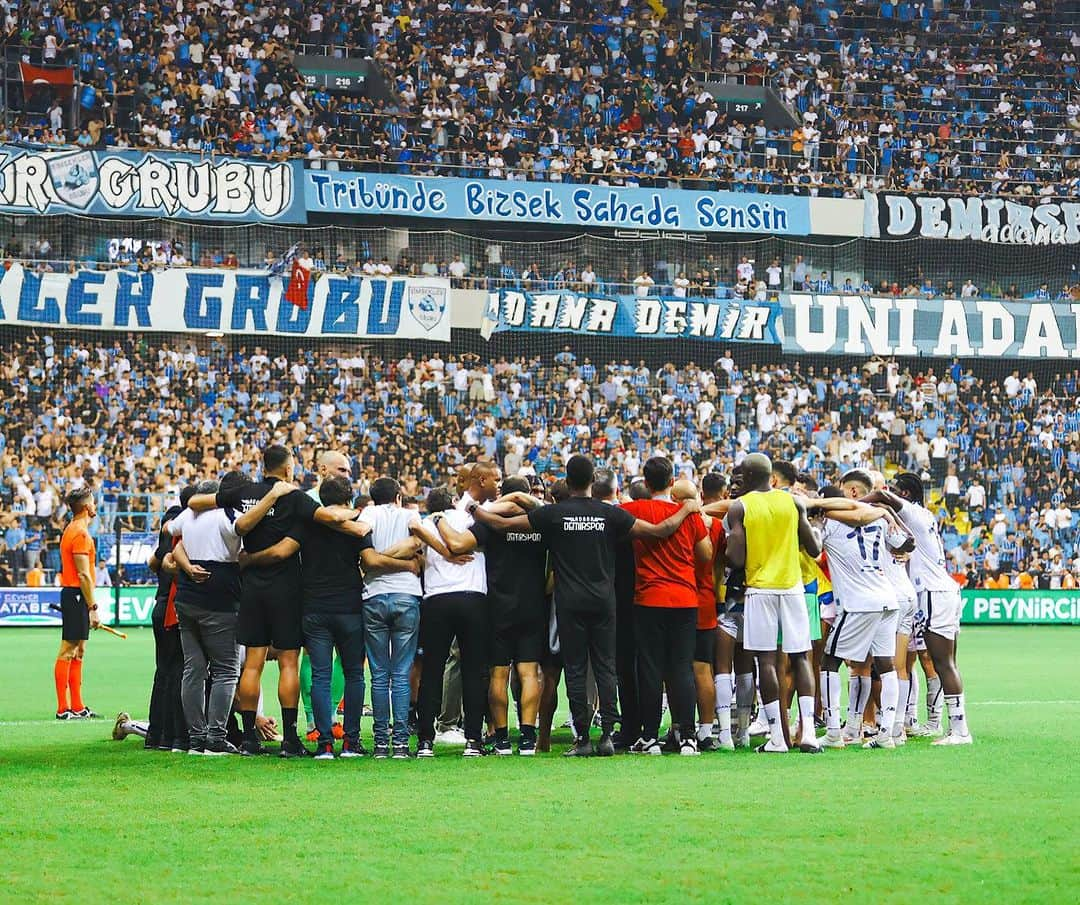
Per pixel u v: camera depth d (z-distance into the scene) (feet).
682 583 40.04
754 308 128.67
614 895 23.18
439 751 41.55
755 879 24.20
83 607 52.13
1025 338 130.72
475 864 25.38
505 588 39.70
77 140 128.98
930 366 137.28
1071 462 133.49
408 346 131.34
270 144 133.69
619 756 39.63
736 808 30.66
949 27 159.02
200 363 124.98
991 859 25.67
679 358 135.33
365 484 118.73
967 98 154.10
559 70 145.79
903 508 42.27
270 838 27.66
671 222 132.36
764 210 133.49
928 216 134.92
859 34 157.69
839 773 35.96
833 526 41.32
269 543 38.52
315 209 124.47
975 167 148.25
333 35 143.02
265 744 43.70
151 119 132.26
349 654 39.19
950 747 41.60
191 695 39.91
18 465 114.32
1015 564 127.44
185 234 129.39
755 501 39.86
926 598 42.68
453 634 40.16
